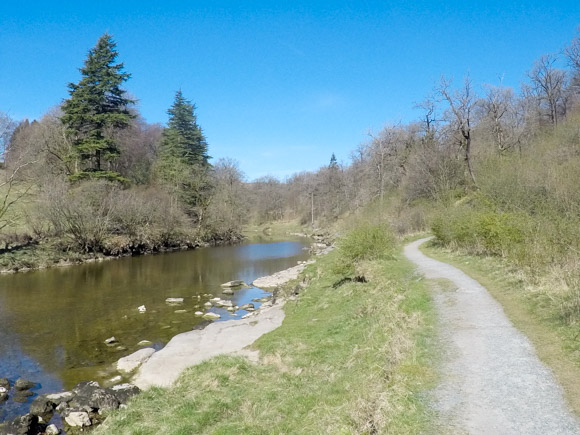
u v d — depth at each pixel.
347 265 22.03
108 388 11.31
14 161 46.59
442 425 5.75
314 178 96.81
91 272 31.64
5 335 16.70
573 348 7.91
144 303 22.02
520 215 19.33
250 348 13.37
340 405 7.64
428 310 11.70
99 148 47.44
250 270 33.62
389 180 61.50
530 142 41.62
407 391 6.82
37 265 33.00
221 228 58.25
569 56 48.03
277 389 9.69
